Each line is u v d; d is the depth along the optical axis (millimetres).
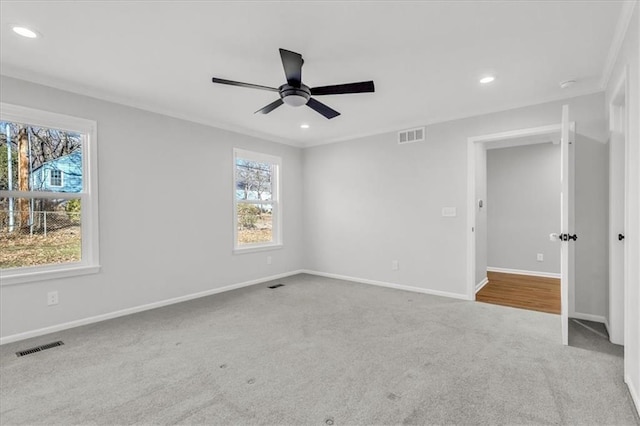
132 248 3529
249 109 3814
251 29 2158
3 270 2789
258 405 1841
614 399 1866
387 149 4672
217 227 4398
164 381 2098
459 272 4051
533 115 3510
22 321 2811
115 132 3389
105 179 3312
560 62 2627
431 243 4277
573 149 3256
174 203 3914
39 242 2996
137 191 3568
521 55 2518
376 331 2945
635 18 1859
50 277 2949
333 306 3717
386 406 1822
